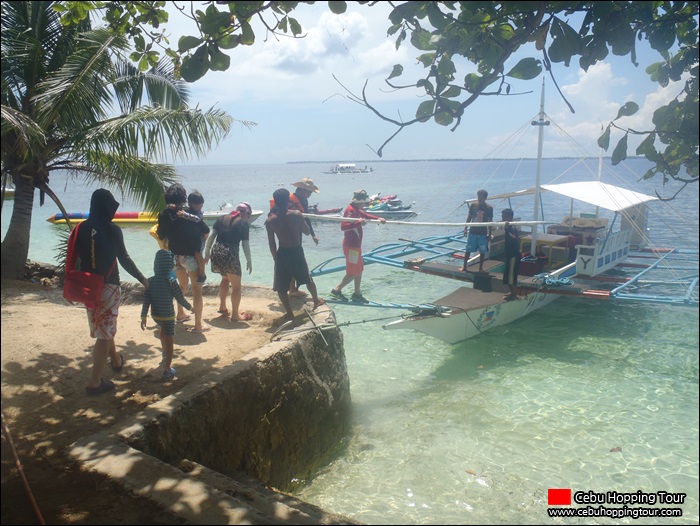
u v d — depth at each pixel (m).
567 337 10.03
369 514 4.96
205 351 6.31
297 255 7.12
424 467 5.78
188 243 6.73
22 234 10.09
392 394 7.72
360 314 11.72
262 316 7.66
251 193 66.75
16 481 3.78
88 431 4.48
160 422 4.49
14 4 9.43
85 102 9.23
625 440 6.32
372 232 25.48
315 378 6.36
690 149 3.19
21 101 9.73
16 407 4.84
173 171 10.94
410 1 3.40
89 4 5.30
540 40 3.69
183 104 10.38
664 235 19.53
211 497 3.59
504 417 6.95
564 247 13.02
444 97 3.62
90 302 4.88
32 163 9.21
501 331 10.43
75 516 3.40
